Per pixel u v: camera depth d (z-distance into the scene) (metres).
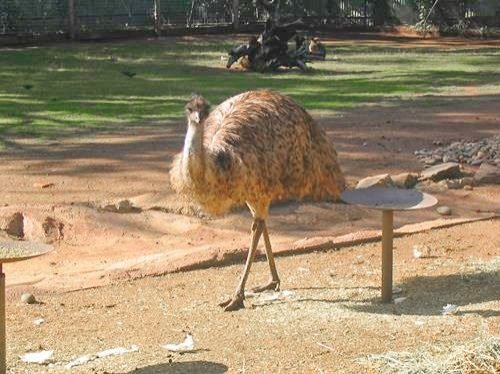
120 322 6.88
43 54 27.84
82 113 16.28
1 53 28.12
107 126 14.92
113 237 9.34
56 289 7.77
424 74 23.03
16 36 31.20
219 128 7.15
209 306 7.23
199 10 36.78
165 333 6.58
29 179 11.11
